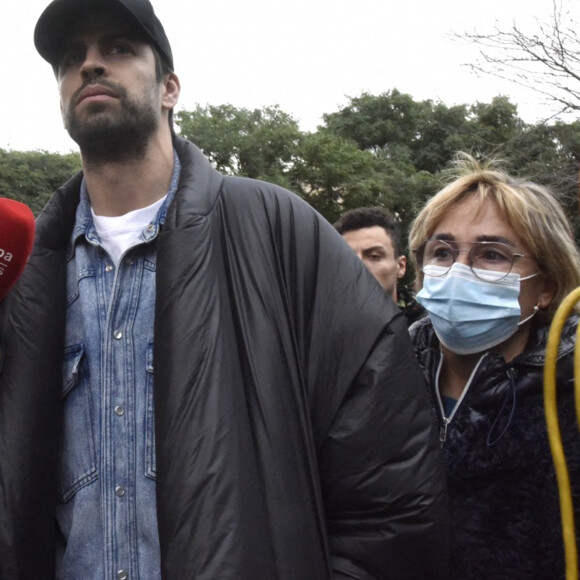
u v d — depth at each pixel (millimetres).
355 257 2051
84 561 1850
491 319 2084
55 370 1921
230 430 1724
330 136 25188
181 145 2100
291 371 1850
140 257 1967
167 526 1669
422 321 2379
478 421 2012
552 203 2193
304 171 23406
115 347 1916
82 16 1945
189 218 1894
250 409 1788
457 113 31828
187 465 1681
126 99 1917
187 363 1749
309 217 2045
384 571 1837
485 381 2029
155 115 1978
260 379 1802
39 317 1926
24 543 1777
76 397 1925
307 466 1801
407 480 1853
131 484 1847
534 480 1929
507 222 2121
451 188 2193
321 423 1896
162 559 1669
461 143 29469
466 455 2002
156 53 2006
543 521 1897
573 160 9734
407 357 1961
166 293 1820
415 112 32500
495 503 1972
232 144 23297
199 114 25297
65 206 2084
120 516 1841
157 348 1789
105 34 1939
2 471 1788
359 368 1907
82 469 1885
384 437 1870
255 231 1958
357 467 1858
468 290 2086
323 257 2004
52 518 1854
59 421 1908
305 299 1959
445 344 2152
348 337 1928
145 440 1853
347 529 1866
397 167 26422
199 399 1725
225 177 2088
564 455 1848
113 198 2000
